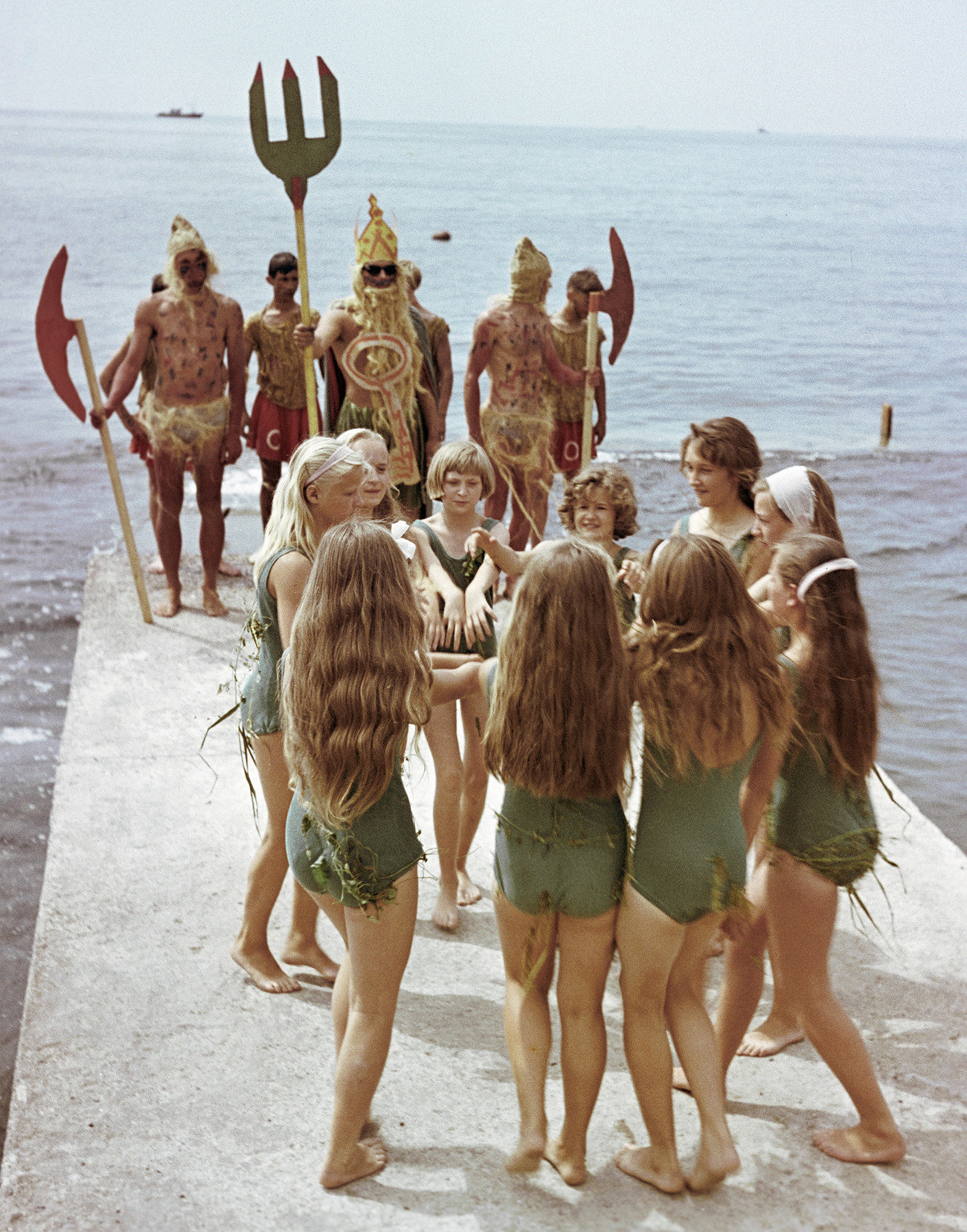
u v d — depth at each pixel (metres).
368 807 2.57
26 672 6.87
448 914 3.81
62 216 46.72
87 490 11.34
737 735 2.49
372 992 2.65
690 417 16.62
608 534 3.71
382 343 5.80
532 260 6.49
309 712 2.55
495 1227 2.54
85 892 3.95
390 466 5.95
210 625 6.62
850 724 2.71
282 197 62.72
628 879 2.61
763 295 31.53
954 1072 3.10
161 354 6.30
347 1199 2.63
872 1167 2.76
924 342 24.44
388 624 2.54
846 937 3.73
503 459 6.74
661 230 52.22
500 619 6.38
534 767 2.51
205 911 3.86
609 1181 2.70
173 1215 2.57
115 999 3.38
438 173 99.31
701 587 2.49
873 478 12.38
